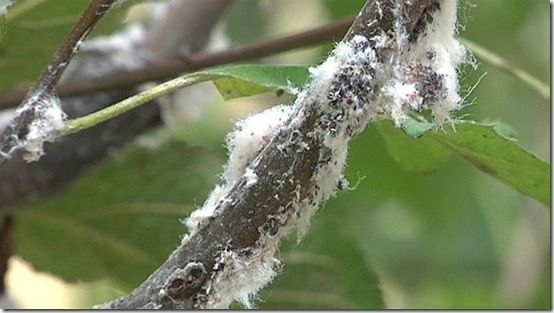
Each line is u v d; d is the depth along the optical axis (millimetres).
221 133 1138
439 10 630
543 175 667
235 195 628
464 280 1169
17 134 639
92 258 823
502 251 1149
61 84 754
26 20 730
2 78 760
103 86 754
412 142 703
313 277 789
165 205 810
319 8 1092
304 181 626
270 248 628
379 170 952
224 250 626
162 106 820
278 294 791
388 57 627
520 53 1052
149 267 819
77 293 1175
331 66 627
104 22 748
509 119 1080
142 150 803
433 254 1151
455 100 637
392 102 628
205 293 627
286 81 651
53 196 798
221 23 960
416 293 1170
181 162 807
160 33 844
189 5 857
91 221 812
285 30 1103
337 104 625
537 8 1038
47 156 790
